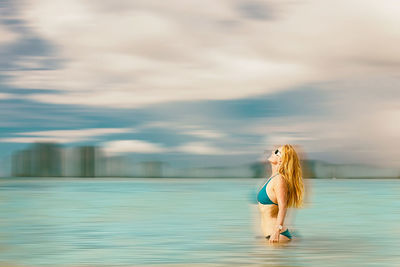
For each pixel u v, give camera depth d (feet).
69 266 20.94
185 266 20.65
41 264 21.40
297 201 26.17
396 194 98.48
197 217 44.21
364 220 40.93
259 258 22.48
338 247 25.59
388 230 33.47
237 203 66.28
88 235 31.48
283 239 26.55
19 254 24.12
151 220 41.55
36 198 81.82
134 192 111.96
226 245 26.68
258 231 33.32
